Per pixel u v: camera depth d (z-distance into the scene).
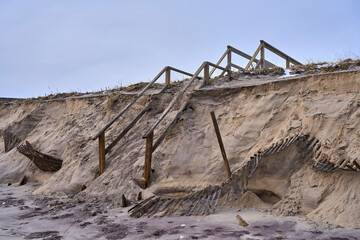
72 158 12.58
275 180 8.09
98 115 14.48
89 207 8.92
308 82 9.43
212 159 9.55
